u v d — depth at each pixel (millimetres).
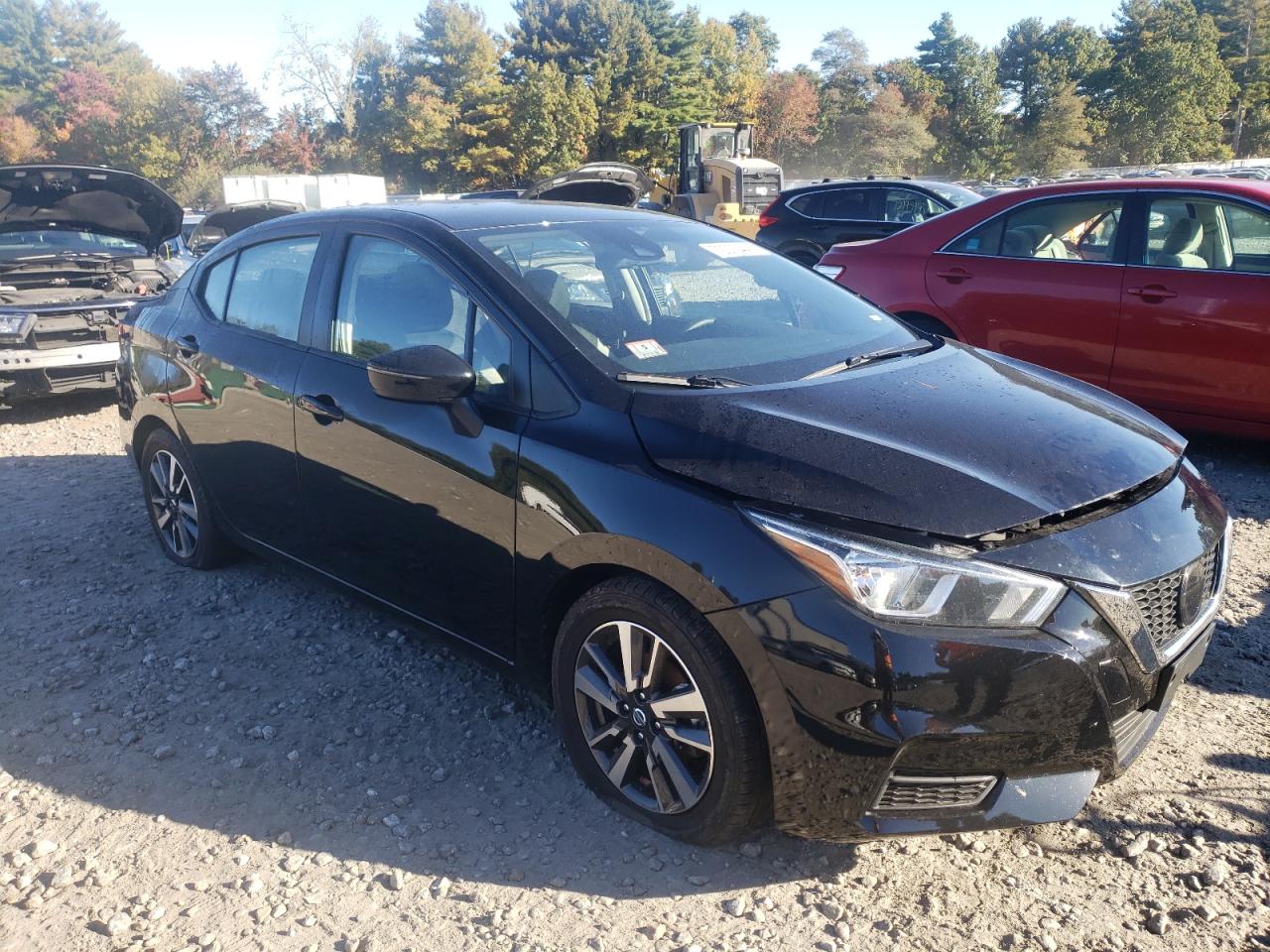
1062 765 2430
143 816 2955
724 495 2525
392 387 3045
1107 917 2471
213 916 2547
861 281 6930
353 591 3711
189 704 3564
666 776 2725
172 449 4559
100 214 8422
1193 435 6652
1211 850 2686
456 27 84562
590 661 2863
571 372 2941
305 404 3656
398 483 3299
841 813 2428
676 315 3451
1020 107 111438
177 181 81812
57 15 113750
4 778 3143
